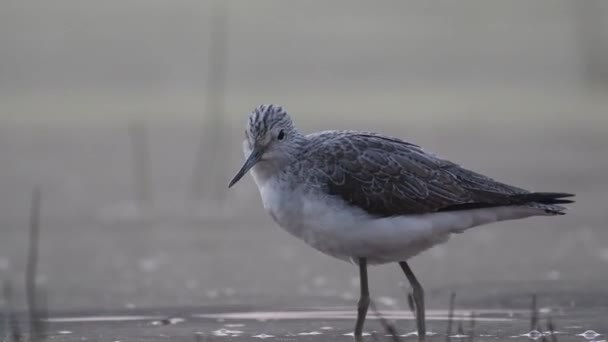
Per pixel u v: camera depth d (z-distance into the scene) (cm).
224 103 2442
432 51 2845
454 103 2472
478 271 1392
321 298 1266
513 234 1614
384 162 1059
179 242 1571
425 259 1475
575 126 2306
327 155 1055
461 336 1059
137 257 1487
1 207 1773
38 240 1583
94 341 1054
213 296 1273
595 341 1026
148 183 1914
